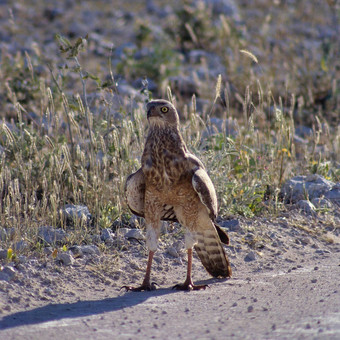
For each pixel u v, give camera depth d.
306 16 42.03
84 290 11.77
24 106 22.03
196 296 11.20
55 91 20.22
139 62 30.77
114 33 39.81
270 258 13.95
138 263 13.34
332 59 29.70
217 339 8.58
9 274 11.83
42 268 12.46
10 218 14.66
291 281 11.87
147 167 12.08
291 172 19.16
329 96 27.58
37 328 9.35
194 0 39.75
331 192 17.80
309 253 14.33
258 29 39.50
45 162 16.67
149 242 12.24
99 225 14.99
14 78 22.53
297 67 29.59
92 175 16.33
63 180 16.58
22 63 25.95
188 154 12.27
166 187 12.03
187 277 11.98
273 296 10.84
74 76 27.03
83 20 43.09
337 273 12.37
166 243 14.44
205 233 12.38
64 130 19.45
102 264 12.96
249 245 14.66
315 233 15.59
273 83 27.92
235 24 37.25
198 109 26.47
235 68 28.92
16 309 10.48
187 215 12.27
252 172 18.08
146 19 40.12
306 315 9.55
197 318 9.70
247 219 16.16
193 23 36.09
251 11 44.88
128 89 26.83
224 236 12.85
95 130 17.25
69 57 17.06
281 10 44.00
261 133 21.12
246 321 9.40
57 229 14.42
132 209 13.03
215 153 17.17
